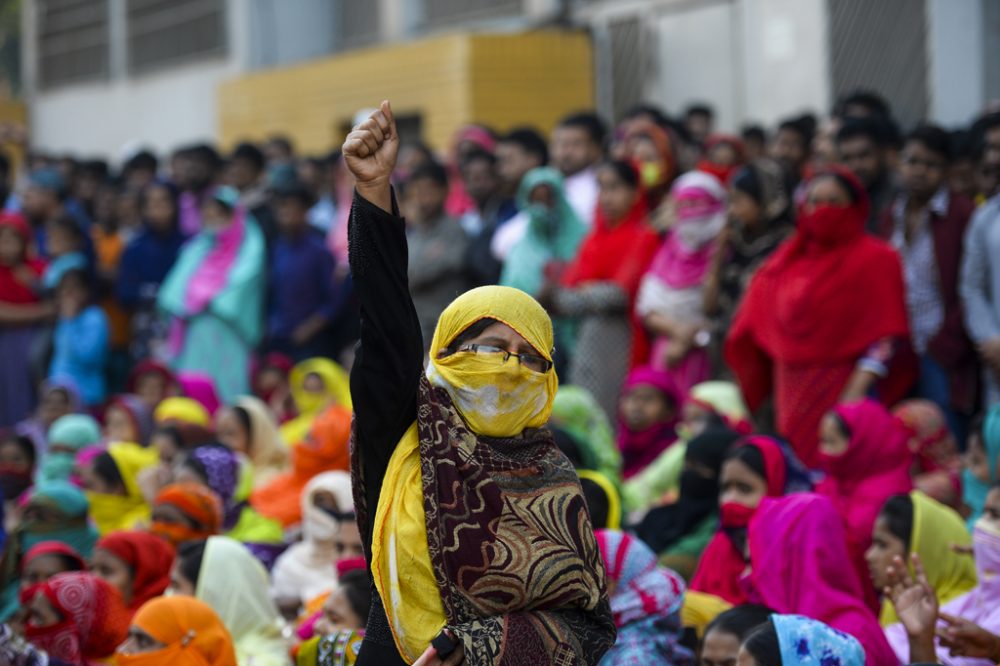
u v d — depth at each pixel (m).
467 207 22.95
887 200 16.38
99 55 46.34
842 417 12.13
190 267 22.89
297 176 24.28
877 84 23.47
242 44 38.34
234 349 22.62
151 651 9.73
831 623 9.55
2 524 13.40
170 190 24.14
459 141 22.98
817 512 9.94
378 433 6.58
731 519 11.11
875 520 10.71
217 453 14.35
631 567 9.48
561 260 18.47
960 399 15.04
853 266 14.36
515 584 6.26
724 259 16.33
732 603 10.86
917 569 9.21
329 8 38.25
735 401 15.55
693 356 16.84
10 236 23.67
